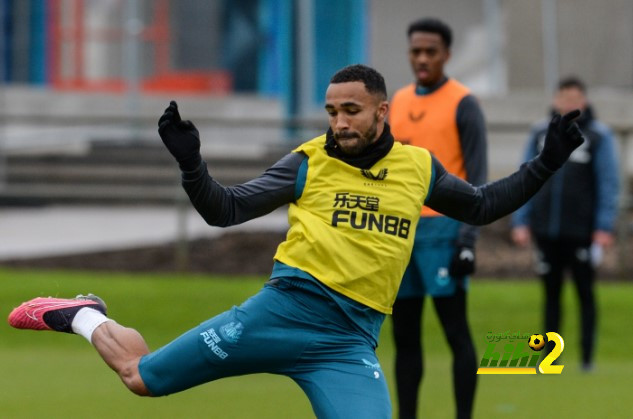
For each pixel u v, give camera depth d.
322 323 15.91
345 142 15.91
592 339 33.47
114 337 16.45
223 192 15.73
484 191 16.91
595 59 72.75
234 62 76.38
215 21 76.31
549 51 71.88
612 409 26.92
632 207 45.81
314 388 15.86
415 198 16.23
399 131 23.92
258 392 29.80
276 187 16.17
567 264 33.28
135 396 28.66
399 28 73.06
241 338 15.80
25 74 74.62
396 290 16.38
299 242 16.02
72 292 40.84
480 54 73.19
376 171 16.16
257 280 44.03
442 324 23.22
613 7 72.88
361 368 15.86
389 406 15.73
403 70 72.81
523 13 72.12
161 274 45.91
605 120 67.56
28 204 61.44
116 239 53.53
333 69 71.88
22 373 32.44
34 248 51.47
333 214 16.02
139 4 75.25
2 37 73.56
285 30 68.94
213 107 71.94
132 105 70.38
